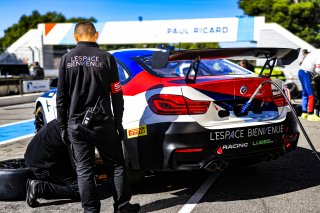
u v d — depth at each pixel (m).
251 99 3.48
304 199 3.59
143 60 3.97
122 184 3.09
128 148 3.44
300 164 4.82
